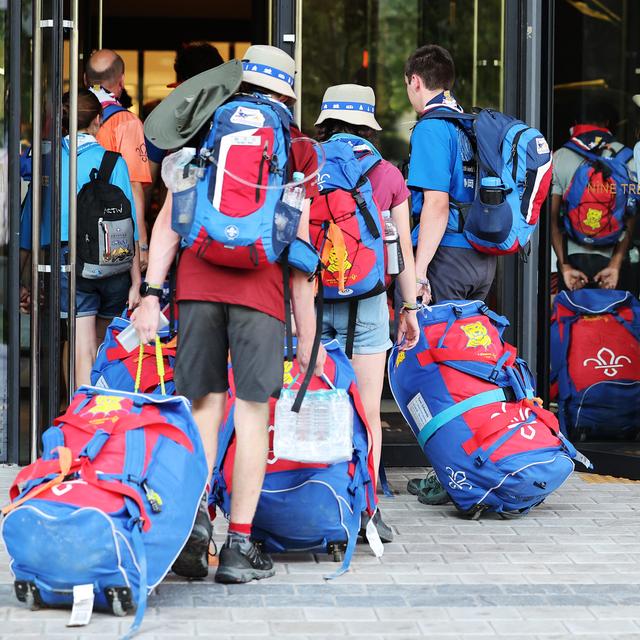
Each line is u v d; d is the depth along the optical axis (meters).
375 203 16.14
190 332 13.84
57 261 19.05
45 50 18.81
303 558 15.18
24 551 12.34
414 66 18.06
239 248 13.06
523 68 20.80
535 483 16.77
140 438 12.99
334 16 24.53
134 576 12.43
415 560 15.18
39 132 18.95
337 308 16.39
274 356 13.82
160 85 31.78
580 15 20.78
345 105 16.64
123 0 31.44
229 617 12.81
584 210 20.89
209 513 14.99
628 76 20.86
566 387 20.97
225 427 14.79
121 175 19.70
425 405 17.19
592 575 14.68
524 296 20.98
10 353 19.89
